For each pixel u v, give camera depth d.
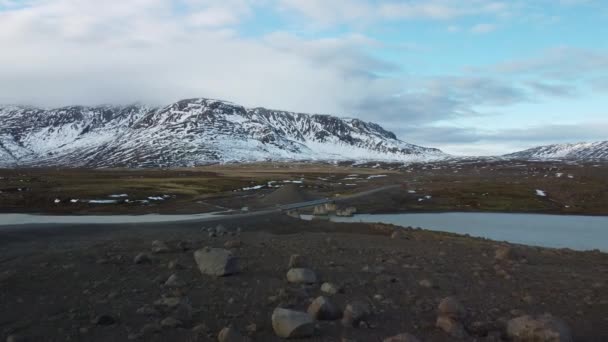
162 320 10.98
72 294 13.91
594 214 119.81
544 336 9.64
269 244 27.06
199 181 157.38
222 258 16.73
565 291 15.63
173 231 45.28
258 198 113.56
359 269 18.22
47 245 28.69
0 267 18.64
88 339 9.92
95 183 134.75
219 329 10.51
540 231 80.75
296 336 9.89
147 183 141.25
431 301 13.23
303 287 14.55
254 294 13.74
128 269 17.73
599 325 11.63
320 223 64.12
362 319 11.17
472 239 46.56
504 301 13.79
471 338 10.11
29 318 11.52
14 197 95.62
